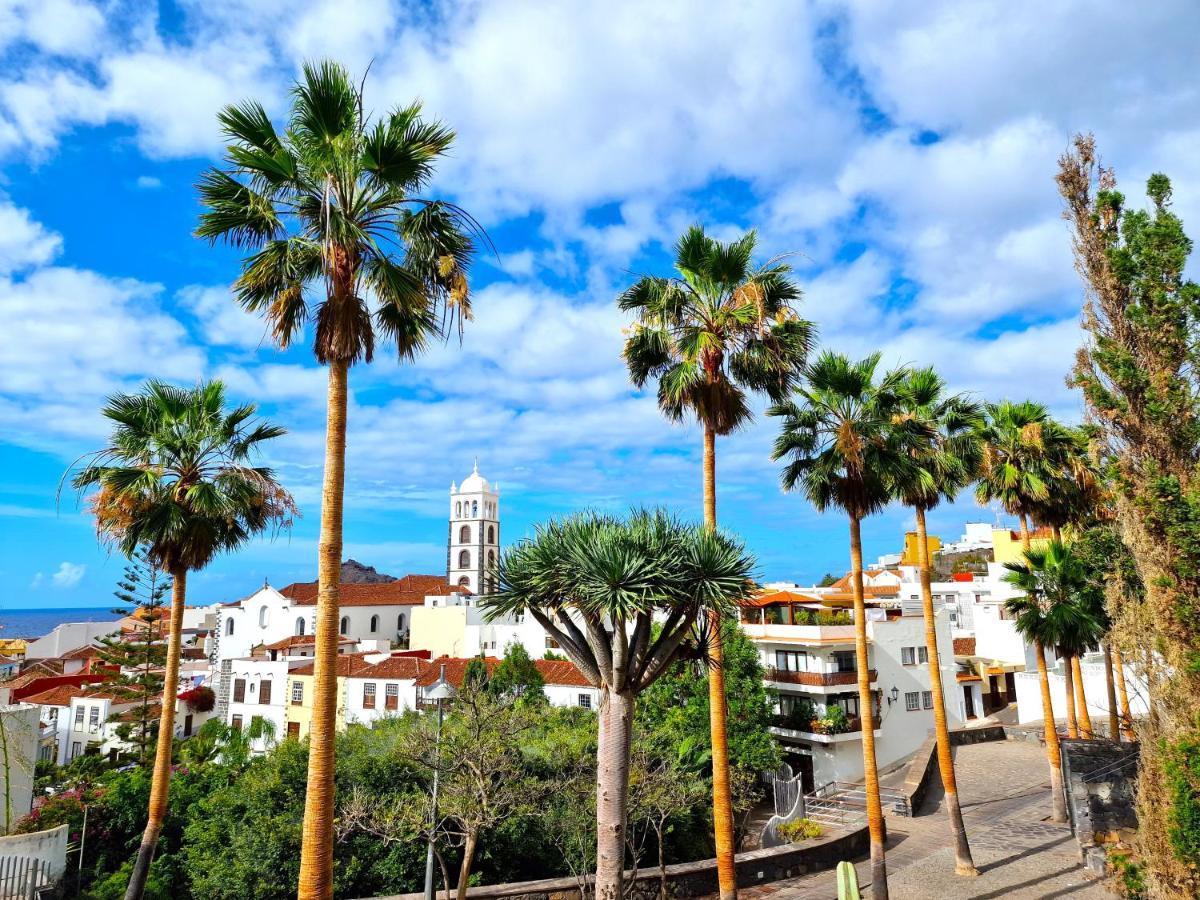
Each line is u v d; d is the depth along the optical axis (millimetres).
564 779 25906
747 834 33344
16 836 23984
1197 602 13602
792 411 24609
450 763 19750
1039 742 43906
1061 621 28078
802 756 43875
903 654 46469
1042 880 22609
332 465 12211
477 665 40344
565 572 11844
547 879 24094
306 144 12625
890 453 23453
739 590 11672
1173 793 13461
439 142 13211
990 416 29531
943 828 30828
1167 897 13930
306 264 13500
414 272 14094
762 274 19578
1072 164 16281
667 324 19906
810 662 43656
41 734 49781
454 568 117250
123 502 20031
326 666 11539
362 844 24781
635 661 11977
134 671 51125
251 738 46406
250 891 24578
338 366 12484
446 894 18828
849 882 16359
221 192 13500
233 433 22188
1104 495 27344
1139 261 15172
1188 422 14336
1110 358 14930
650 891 23266
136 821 30156
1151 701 14828
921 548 26031
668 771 24984
